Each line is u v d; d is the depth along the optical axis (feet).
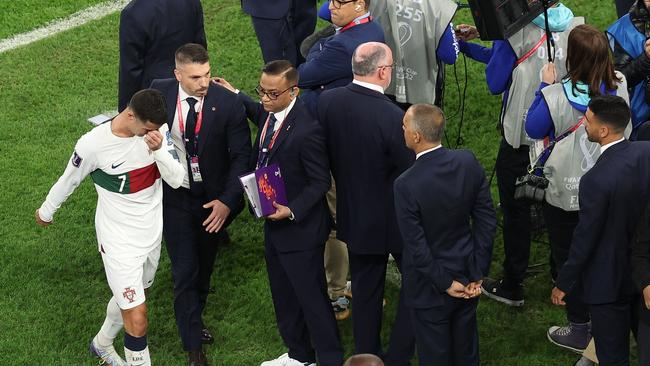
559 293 65.87
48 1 137.80
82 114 111.34
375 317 71.97
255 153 71.61
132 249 69.21
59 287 84.64
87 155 66.69
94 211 95.25
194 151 72.59
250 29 126.72
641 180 62.03
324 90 75.31
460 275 63.46
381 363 46.75
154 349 78.07
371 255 70.74
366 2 73.77
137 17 82.48
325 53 74.43
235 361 76.43
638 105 79.20
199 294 78.59
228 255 89.51
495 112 107.65
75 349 77.25
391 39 81.35
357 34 73.77
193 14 85.97
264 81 66.49
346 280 81.66
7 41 128.26
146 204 69.10
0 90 116.37
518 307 81.20
